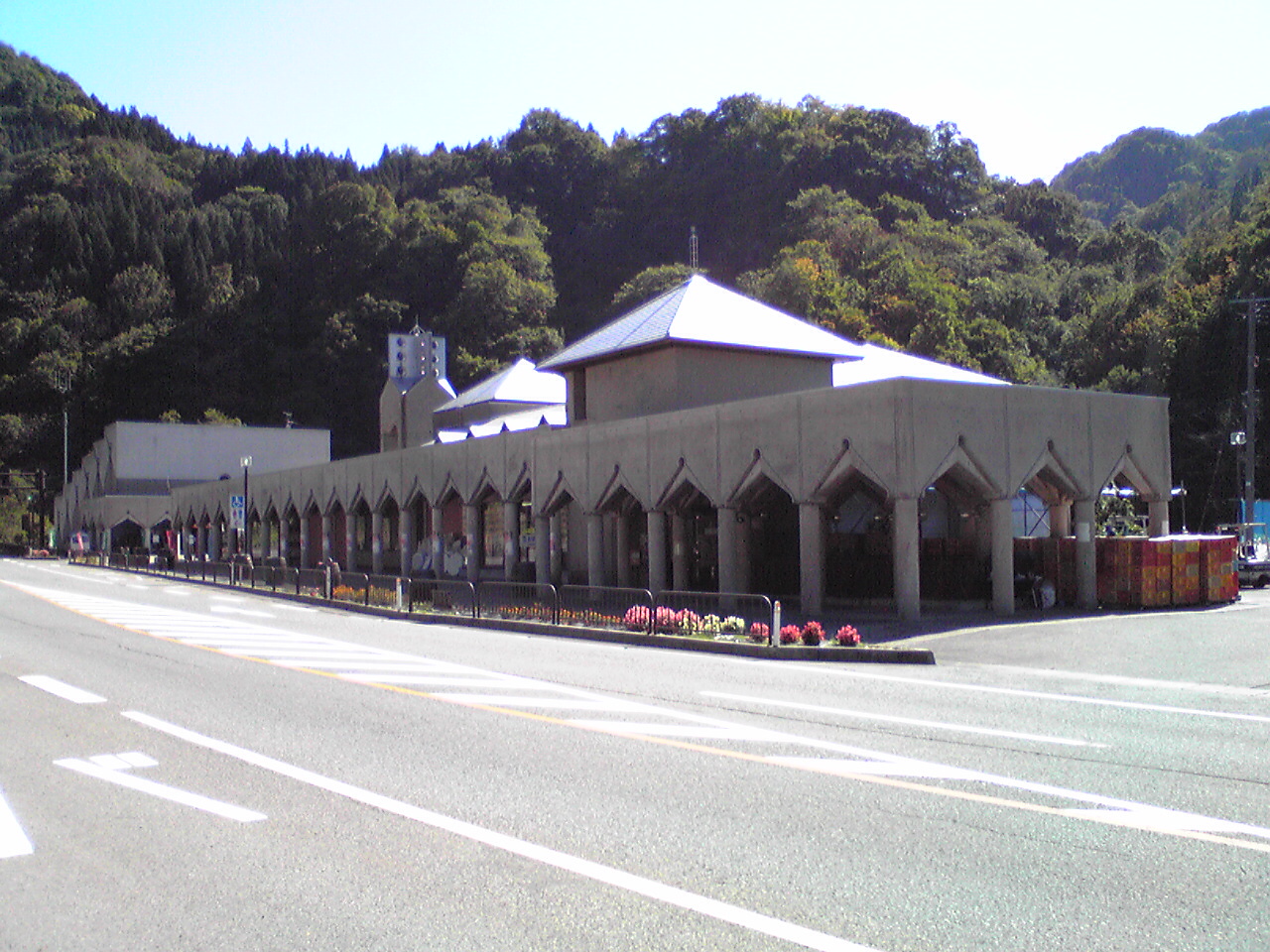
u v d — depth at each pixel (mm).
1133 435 27656
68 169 158500
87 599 33969
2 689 14414
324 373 110938
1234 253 65562
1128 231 106375
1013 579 25875
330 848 7145
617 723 11625
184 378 116250
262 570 41125
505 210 125938
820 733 11070
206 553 68000
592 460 32094
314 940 5551
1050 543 27297
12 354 124375
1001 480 24656
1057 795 8477
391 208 125125
